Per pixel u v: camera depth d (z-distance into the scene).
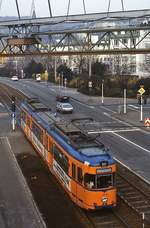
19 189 26.19
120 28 46.84
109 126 50.94
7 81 131.62
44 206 23.55
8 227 20.31
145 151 37.66
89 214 22.55
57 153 26.58
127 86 86.75
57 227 20.67
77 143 24.48
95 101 78.19
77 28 50.44
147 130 48.12
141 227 20.88
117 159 34.69
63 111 62.38
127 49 47.88
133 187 27.42
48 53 50.91
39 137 33.75
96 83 89.75
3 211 22.52
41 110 39.56
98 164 21.84
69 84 106.56
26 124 42.41
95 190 21.81
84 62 121.44
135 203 24.47
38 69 149.50
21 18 52.44
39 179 28.70
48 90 99.50
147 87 84.44
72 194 23.50
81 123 52.88
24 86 110.56
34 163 32.91
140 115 59.34
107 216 22.36
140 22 49.78
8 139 43.22
